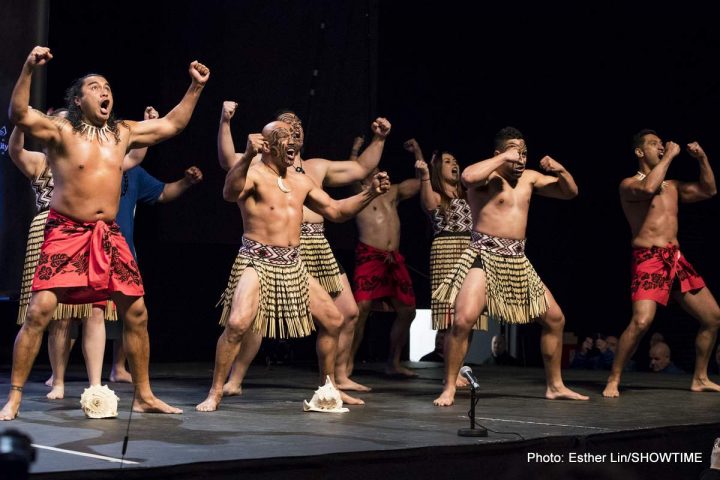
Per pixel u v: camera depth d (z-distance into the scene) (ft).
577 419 16.92
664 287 22.44
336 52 32.55
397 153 35.17
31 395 20.29
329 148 32.55
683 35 33.65
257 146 17.58
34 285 15.76
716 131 33.63
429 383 24.81
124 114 29.50
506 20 36.06
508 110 36.32
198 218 30.55
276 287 18.71
